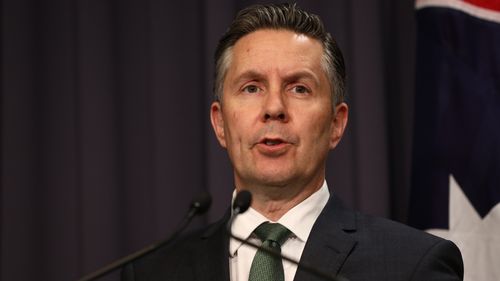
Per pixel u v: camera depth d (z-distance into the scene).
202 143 3.49
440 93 2.97
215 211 3.34
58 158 3.52
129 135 3.53
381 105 3.33
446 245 1.97
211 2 3.43
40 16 3.58
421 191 2.97
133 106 3.54
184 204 3.48
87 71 3.51
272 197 2.03
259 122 1.98
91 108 3.50
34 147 3.52
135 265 2.14
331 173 3.39
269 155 1.97
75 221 3.50
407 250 1.95
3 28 3.55
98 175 3.48
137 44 3.56
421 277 1.89
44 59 3.56
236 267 2.03
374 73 3.35
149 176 3.52
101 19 3.55
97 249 3.46
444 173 2.94
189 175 3.49
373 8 3.38
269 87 2.01
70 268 3.48
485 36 2.96
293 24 2.10
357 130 3.34
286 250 2.00
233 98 2.05
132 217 3.51
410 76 3.45
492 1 2.98
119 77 3.55
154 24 3.54
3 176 3.49
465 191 2.90
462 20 2.99
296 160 1.97
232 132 2.04
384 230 2.03
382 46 3.39
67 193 3.51
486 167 2.89
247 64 2.04
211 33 3.42
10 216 3.48
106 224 3.48
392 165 3.42
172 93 3.52
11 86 3.53
